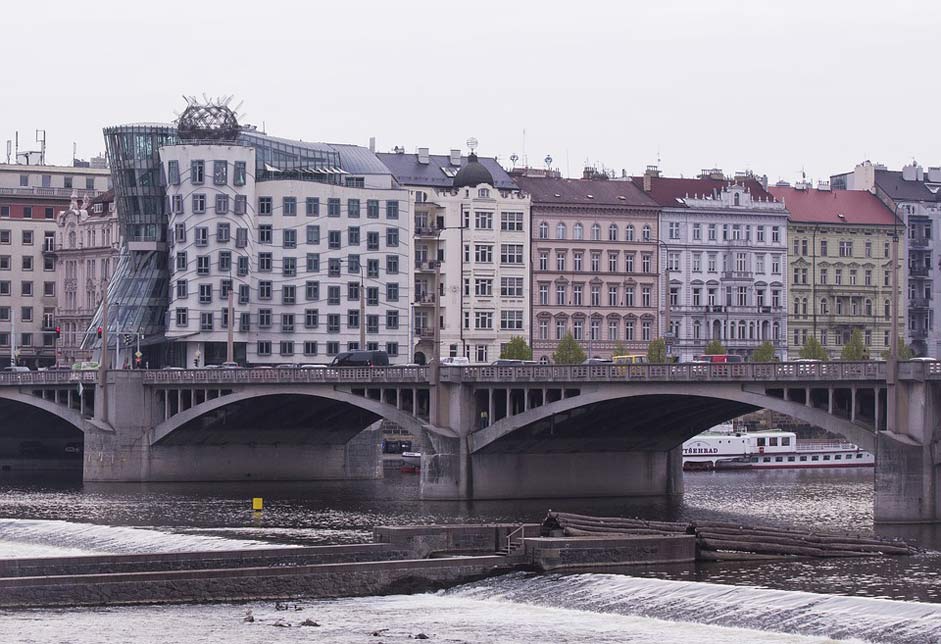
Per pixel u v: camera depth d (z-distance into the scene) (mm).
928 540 117125
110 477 179875
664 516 137375
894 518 128375
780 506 148000
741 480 186250
